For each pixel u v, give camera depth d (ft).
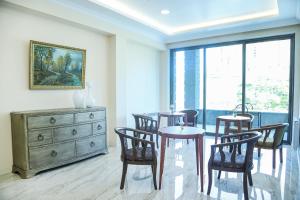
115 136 14.62
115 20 13.92
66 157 10.54
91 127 11.83
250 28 15.43
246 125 13.61
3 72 9.41
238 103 17.10
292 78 14.61
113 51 14.40
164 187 8.45
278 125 10.02
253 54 16.24
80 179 9.16
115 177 9.40
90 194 7.84
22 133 9.07
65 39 11.80
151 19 14.98
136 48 17.25
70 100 12.26
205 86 18.47
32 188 8.28
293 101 14.39
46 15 10.40
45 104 11.04
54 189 8.21
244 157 7.96
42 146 9.60
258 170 10.14
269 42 15.56
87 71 13.23
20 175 9.38
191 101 19.56
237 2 12.01
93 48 13.53
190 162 11.35
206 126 18.71
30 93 10.39
